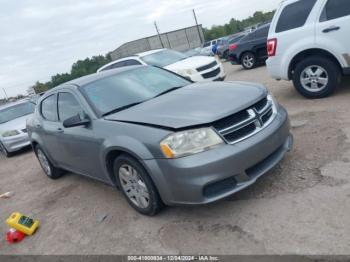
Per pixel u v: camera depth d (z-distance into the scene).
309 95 6.57
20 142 9.99
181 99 3.92
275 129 3.62
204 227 3.43
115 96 4.47
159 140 3.34
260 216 3.33
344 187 3.40
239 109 3.43
